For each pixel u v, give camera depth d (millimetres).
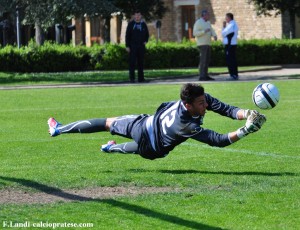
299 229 16719
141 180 21641
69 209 18422
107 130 23188
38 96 51375
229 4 111000
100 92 53688
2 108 44094
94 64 84375
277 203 18922
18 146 29406
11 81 66250
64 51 81875
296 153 26625
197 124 21359
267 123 35062
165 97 49250
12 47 81188
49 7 87812
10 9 88125
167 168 23719
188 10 115938
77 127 23359
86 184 21156
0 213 18031
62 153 27469
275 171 23047
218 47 88312
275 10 102688
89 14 88500
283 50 92062
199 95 21094
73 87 59094
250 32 109562
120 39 119312
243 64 90625
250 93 50531
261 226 16938
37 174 22766
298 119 36562
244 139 30094
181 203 18922
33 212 18156
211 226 16922
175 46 87875
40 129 34750
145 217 17672
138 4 100938
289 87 54594
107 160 25609
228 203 18922
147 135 22047
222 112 21969
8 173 23031
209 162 24828
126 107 43500
